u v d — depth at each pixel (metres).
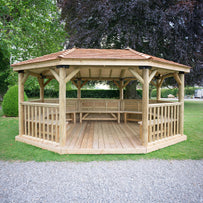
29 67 4.09
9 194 2.27
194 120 8.04
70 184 2.52
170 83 13.08
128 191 2.36
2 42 8.45
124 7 8.95
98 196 2.24
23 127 4.73
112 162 3.30
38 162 3.28
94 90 17.28
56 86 13.90
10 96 8.49
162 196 2.26
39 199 2.17
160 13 8.80
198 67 10.53
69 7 10.52
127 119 7.20
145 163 3.28
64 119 3.75
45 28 10.42
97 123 7.07
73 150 3.64
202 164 3.26
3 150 3.88
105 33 10.04
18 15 10.21
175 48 9.59
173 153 3.80
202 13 9.63
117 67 3.83
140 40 9.31
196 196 2.26
